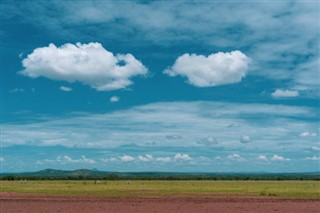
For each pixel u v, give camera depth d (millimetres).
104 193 66312
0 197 58250
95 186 95375
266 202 53250
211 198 57906
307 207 47719
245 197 60031
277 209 45469
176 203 50844
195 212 42500
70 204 48969
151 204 49438
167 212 42344
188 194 64875
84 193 66375
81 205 47906
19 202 51438
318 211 44094
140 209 44406
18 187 88750
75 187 88438
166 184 116000
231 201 54125
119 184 113875
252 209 45281
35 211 42156
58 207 45719
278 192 71750
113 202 51656
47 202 51438
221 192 70688
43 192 68562
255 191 74500
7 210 42906
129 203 50406
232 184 119688
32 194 63812
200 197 59375
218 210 44219
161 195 62562
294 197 61062
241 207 47000
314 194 67438
